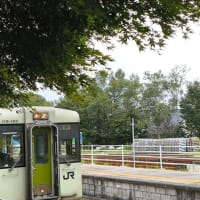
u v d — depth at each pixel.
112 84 70.00
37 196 12.29
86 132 68.56
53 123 12.69
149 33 3.50
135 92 69.62
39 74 4.03
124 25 3.44
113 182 16.59
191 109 65.38
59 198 12.59
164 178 16.36
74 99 4.59
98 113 68.81
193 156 24.59
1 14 3.68
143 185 15.12
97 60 4.07
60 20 3.52
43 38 3.68
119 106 70.31
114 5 3.26
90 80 4.30
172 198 13.84
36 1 3.49
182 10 3.16
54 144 12.66
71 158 13.14
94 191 17.56
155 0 3.15
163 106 67.94
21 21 3.67
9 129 11.99
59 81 4.25
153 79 70.00
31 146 12.18
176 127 67.69
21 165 12.17
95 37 3.74
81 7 3.09
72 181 13.12
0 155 11.87
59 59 3.80
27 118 12.26
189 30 3.37
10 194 11.96
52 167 12.61
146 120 68.19
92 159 25.70
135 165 23.42
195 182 14.76
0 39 3.75
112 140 69.44
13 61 3.89
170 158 21.33
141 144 34.41
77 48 3.84
